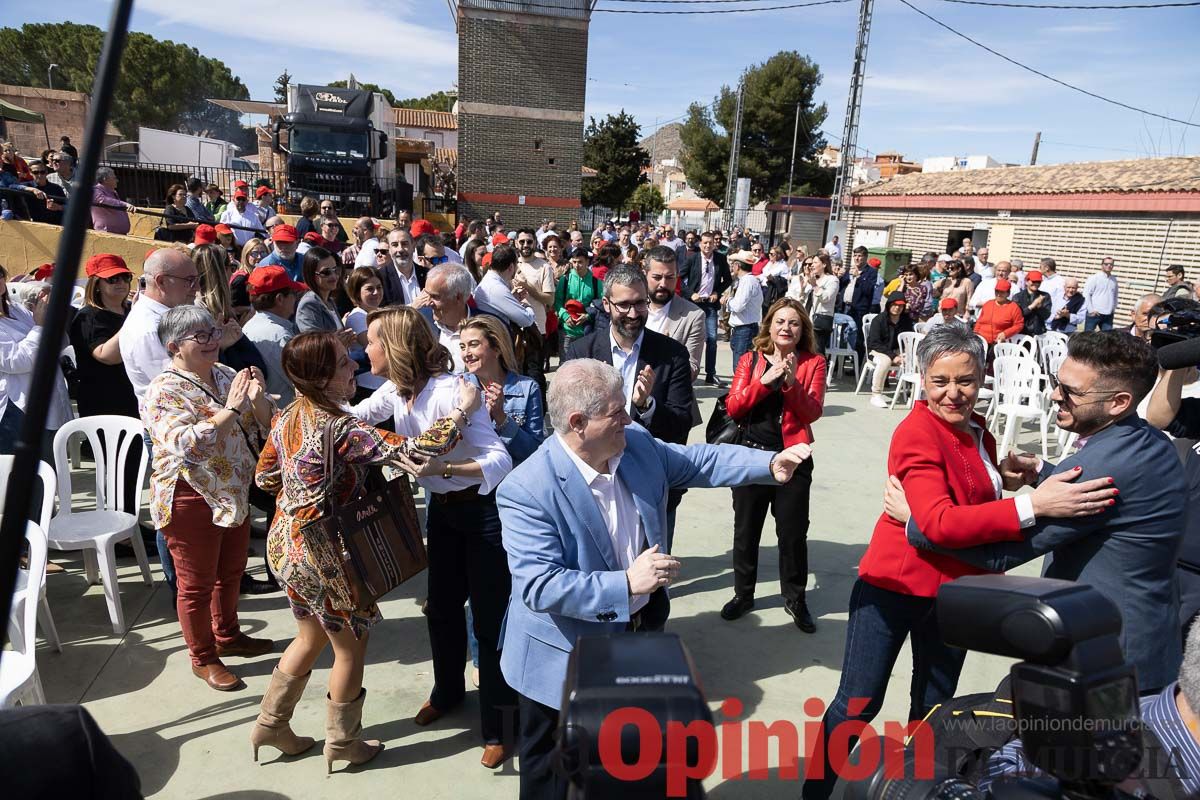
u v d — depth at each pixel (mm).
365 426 2451
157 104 47094
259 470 2549
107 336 4152
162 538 3643
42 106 28141
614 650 862
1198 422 2844
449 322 3643
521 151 21609
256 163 25922
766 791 2691
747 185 27797
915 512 2127
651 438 2303
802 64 39719
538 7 20844
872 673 2389
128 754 2812
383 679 3371
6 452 3928
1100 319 11477
